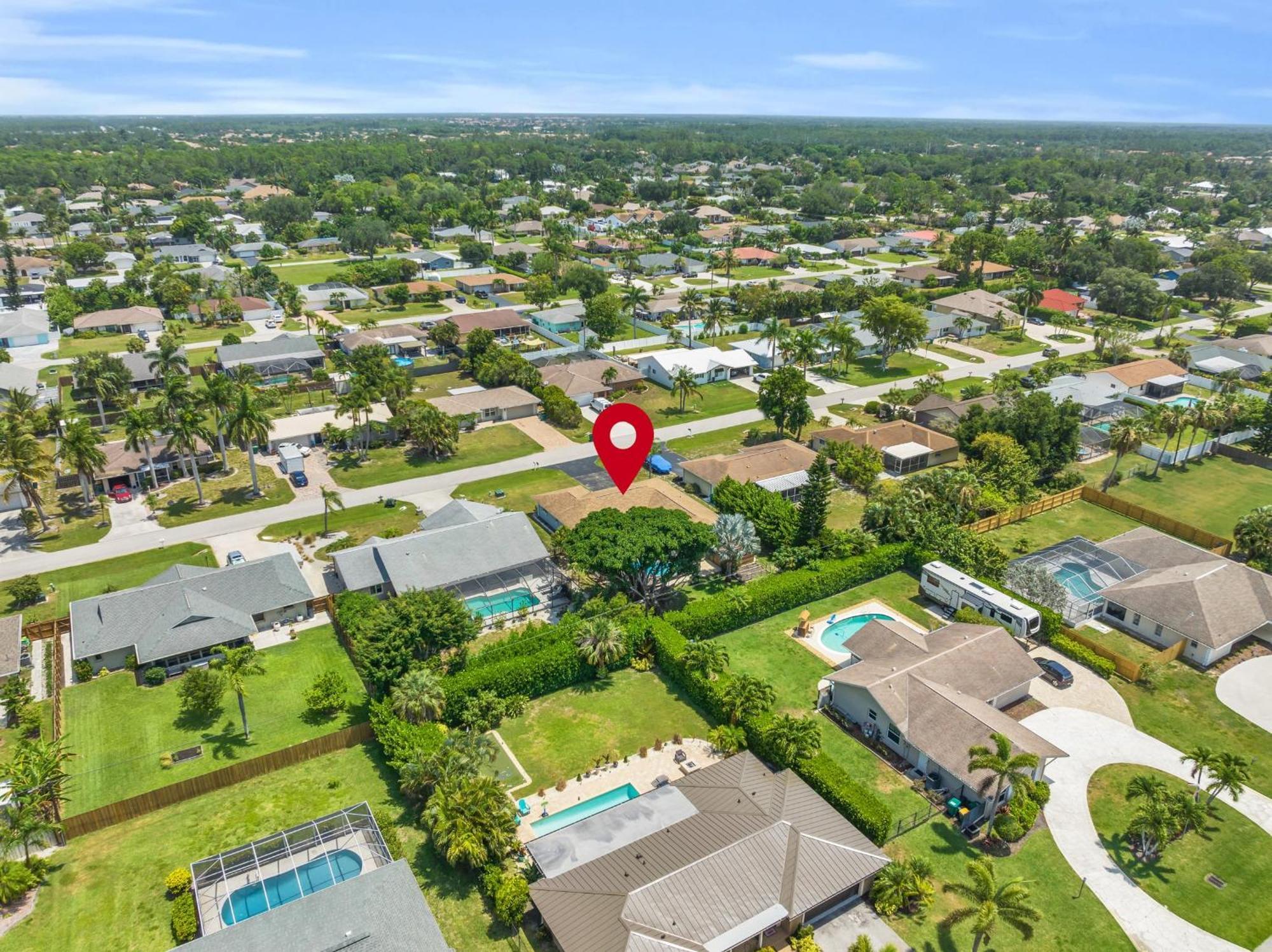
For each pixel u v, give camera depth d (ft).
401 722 207.72
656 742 214.28
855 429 427.33
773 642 261.03
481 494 362.74
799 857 166.81
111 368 439.63
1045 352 577.84
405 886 158.71
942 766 195.72
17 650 243.40
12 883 165.89
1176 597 261.65
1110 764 210.59
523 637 246.47
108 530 330.95
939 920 166.20
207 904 165.37
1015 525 341.82
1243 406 436.76
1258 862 182.50
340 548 314.55
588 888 160.56
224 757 210.18
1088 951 160.25
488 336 533.14
